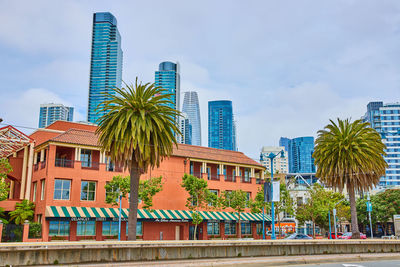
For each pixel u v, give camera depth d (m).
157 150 35.69
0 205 47.16
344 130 48.19
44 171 47.34
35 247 20.62
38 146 50.16
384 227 99.62
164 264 23.33
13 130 50.09
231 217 58.91
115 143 35.06
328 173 47.81
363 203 94.00
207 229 58.16
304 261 29.09
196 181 53.06
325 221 84.56
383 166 46.41
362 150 46.59
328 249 33.03
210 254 26.52
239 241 27.84
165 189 55.28
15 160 52.94
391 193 92.38
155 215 51.31
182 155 58.16
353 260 31.98
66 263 21.58
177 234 55.06
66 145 47.69
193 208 53.94
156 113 36.72
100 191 49.09
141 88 36.78
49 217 43.62
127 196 50.38
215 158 62.66
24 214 45.75
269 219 63.12
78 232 46.38
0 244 20.44
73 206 46.72
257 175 70.38
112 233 49.00
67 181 47.47
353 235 45.97
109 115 36.41
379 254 34.94
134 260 23.59
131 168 35.88
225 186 62.00
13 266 20.09
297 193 102.50
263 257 28.22
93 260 22.38
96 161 51.16
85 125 58.75
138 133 34.38
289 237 48.06
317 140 49.97
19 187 55.06
